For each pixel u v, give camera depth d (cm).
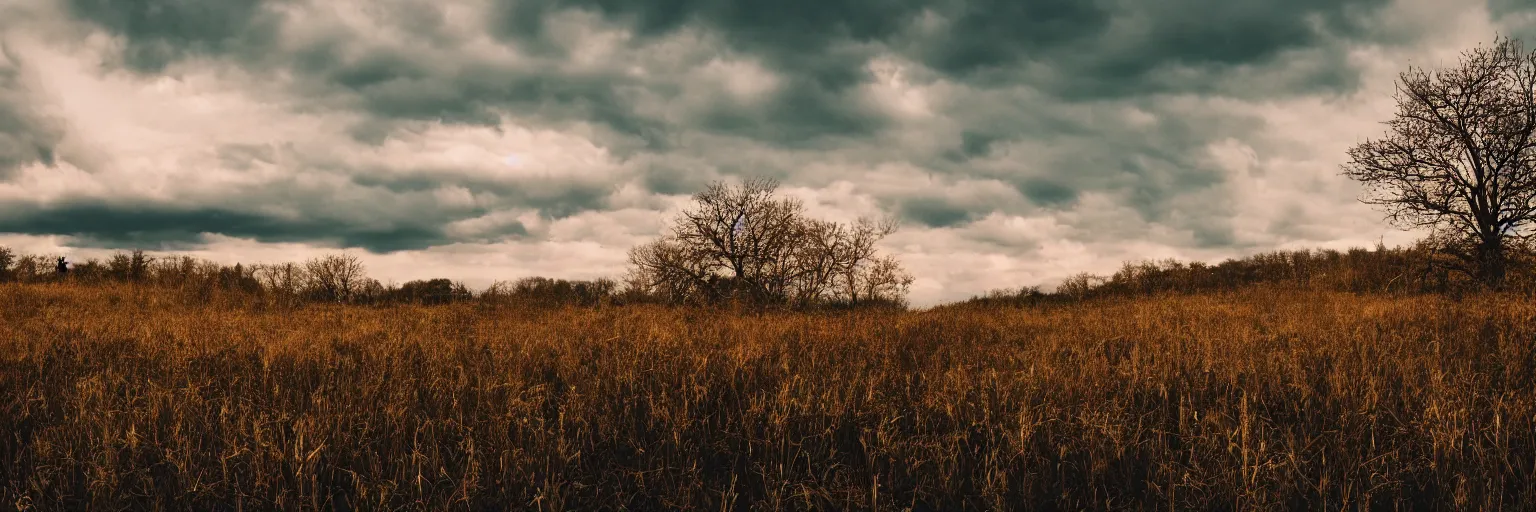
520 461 490
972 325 1197
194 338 973
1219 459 486
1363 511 428
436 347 916
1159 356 793
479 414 595
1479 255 1867
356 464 500
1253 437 512
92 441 518
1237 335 953
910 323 1207
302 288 2089
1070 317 1335
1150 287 2378
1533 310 991
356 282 2128
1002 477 470
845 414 588
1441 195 2022
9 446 523
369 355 873
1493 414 539
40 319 1225
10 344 900
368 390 650
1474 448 479
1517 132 1873
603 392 669
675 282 2127
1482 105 1944
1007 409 605
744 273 2188
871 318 1317
